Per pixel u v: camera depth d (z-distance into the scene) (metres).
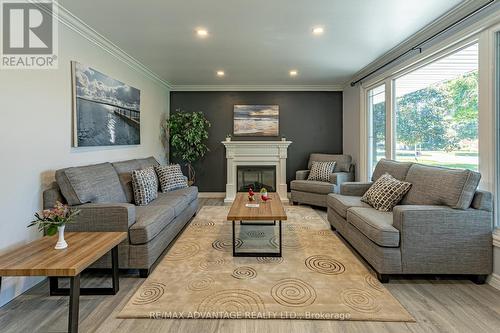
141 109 4.52
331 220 3.61
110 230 2.32
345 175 4.95
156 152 5.25
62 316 1.85
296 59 4.09
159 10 2.58
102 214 2.32
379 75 4.27
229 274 2.39
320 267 2.53
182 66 4.44
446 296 2.07
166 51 3.71
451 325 1.73
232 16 2.71
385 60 4.04
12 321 1.79
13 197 2.13
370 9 2.57
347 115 5.64
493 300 2.01
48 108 2.48
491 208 2.23
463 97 2.75
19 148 2.19
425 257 2.24
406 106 3.73
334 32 3.11
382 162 3.70
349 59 4.09
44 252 1.81
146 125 4.74
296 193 5.15
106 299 2.04
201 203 5.39
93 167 2.82
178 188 4.16
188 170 5.96
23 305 1.98
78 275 1.63
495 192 2.31
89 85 3.04
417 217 2.23
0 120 2.04
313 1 2.44
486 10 2.33
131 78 4.16
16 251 1.82
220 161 6.03
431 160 3.25
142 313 1.84
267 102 5.96
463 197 2.23
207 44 3.46
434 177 2.60
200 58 4.03
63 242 1.89
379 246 2.28
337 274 2.40
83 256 1.74
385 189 2.91
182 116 5.49
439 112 3.10
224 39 3.30
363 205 3.04
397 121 3.95
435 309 1.90
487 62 2.35
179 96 5.97
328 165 5.18
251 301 1.97
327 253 2.86
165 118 5.73
